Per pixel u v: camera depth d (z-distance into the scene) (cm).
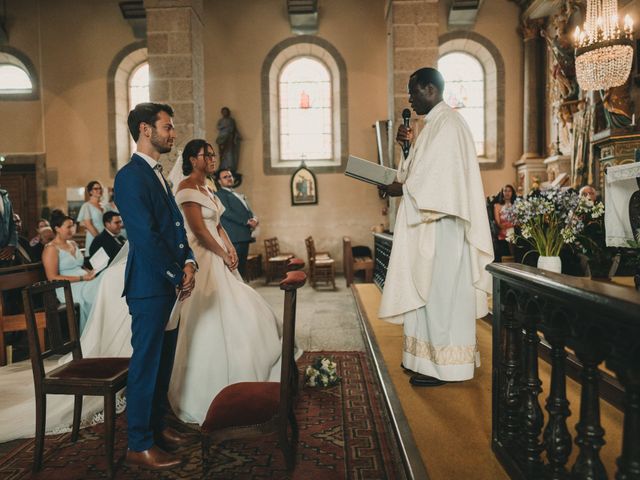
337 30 1259
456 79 1278
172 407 327
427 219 322
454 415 289
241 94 1264
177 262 265
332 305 789
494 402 242
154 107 266
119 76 1266
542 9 1130
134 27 1232
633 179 426
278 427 233
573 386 330
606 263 471
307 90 1311
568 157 1030
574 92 1002
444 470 226
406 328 350
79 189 1248
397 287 339
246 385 262
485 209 325
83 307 538
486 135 1275
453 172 316
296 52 1288
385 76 1257
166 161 911
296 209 1273
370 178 362
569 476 181
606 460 227
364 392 378
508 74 1230
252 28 1259
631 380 129
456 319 325
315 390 384
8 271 496
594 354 152
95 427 323
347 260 1005
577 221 441
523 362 209
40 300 549
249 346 348
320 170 1273
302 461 268
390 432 302
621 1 858
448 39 1235
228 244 391
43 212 1241
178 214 274
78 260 563
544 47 1180
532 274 184
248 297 372
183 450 284
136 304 256
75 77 1257
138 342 257
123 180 254
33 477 258
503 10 1226
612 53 747
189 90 915
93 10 1254
